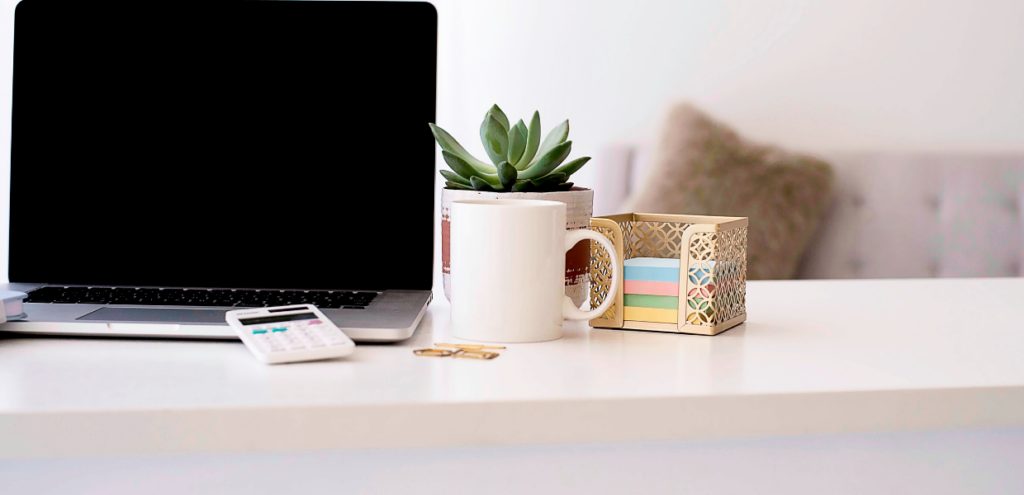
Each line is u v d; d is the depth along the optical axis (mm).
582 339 625
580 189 716
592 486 938
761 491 957
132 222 783
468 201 628
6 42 1858
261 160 789
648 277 657
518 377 507
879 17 2365
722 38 2324
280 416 440
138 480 886
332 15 794
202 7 793
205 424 436
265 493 900
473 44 2283
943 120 2424
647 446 932
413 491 913
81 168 781
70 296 695
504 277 598
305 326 581
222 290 747
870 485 1000
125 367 521
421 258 785
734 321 688
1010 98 2438
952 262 2457
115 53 788
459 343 607
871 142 2402
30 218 779
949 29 2393
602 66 2311
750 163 2354
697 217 709
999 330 682
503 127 674
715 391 478
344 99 791
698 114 2334
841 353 587
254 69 792
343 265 784
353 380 496
